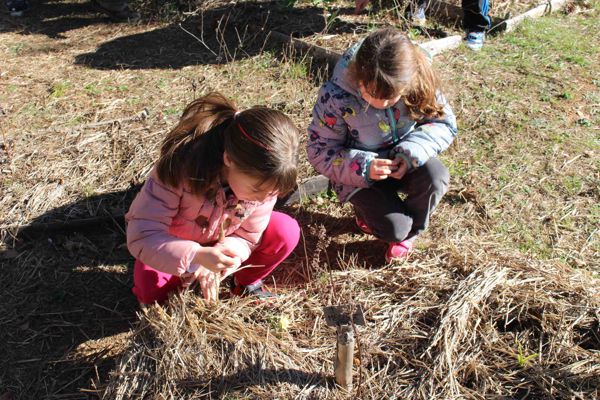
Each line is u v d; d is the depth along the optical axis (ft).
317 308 10.53
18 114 16.31
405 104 10.71
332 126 11.13
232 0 22.16
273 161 8.18
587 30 20.80
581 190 13.82
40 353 10.54
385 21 20.61
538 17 21.45
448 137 11.19
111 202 13.33
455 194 13.70
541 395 9.13
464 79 17.76
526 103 16.76
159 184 9.25
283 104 16.58
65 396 9.84
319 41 19.31
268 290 11.44
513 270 11.01
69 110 16.56
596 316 10.03
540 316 10.17
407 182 11.50
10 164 14.16
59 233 12.82
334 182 11.66
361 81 9.79
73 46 20.20
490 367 9.47
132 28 21.38
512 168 14.46
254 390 8.81
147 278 10.14
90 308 11.37
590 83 17.75
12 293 11.59
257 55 19.25
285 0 20.08
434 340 9.66
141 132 15.35
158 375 8.96
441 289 10.68
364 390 8.99
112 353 10.50
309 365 9.39
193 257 9.04
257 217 9.89
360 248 12.44
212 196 9.23
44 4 23.34
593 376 9.17
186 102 16.94
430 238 12.57
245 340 9.49
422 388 9.10
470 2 19.31
